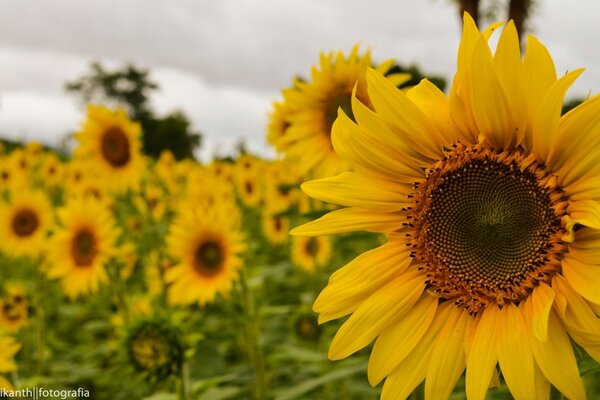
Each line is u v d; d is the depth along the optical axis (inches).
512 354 19.6
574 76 18.6
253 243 68.4
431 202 22.0
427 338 21.7
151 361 38.4
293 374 54.0
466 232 21.7
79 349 70.6
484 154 21.3
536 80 19.7
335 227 22.7
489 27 20.3
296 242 77.0
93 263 66.1
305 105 48.2
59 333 81.3
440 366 21.1
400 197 22.5
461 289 21.5
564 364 18.7
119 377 39.6
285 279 80.4
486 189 21.5
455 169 21.6
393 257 22.3
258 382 45.8
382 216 22.7
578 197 20.0
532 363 19.3
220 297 60.4
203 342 40.4
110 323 70.0
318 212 33.6
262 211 112.3
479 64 19.9
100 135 77.2
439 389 21.0
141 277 71.8
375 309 21.7
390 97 21.8
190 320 47.2
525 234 20.8
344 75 46.7
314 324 54.5
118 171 77.4
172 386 43.8
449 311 21.8
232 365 60.2
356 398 49.3
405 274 22.3
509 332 20.0
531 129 20.6
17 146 175.9
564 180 20.3
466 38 20.4
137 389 47.0
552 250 20.1
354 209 22.8
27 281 87.1
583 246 19.5
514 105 20.3
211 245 55.1
